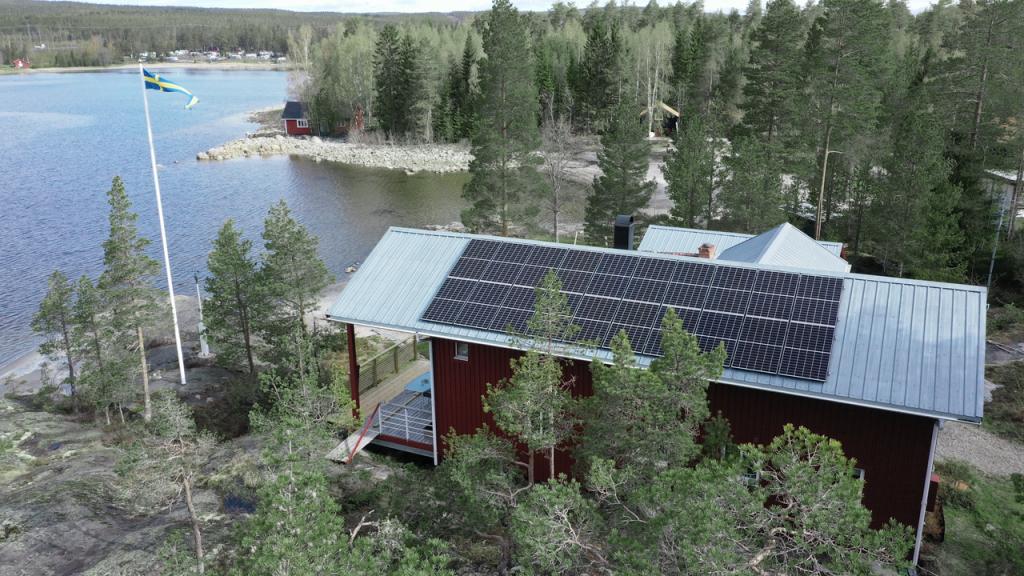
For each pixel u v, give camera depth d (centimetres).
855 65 4469
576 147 8112
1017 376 2670
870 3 4375
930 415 1462
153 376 3105
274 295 2711
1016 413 2403
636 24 15362
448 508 1505
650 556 1074
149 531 1812
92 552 1742
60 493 2016
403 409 2316
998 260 3856
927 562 1664
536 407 1374
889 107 5403
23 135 10012
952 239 3506
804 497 1027
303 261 2717
